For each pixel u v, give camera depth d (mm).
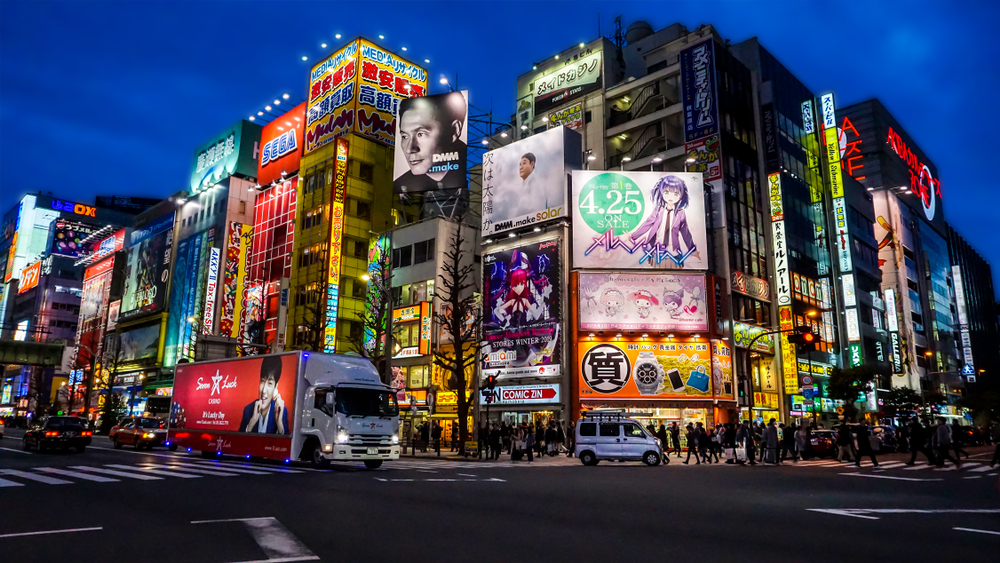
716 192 43688
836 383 45188
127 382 71625
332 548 6887
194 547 6910
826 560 6602
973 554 7035
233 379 22812
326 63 60469
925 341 75500
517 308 39344
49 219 125312
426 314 42594
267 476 15836
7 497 11164
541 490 13148
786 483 15453
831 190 57812
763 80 52219
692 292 38062
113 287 80938
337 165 53312
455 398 40062
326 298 49125
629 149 51969
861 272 60812
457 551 6793
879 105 83312
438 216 46469
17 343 48062
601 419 25016
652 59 56062
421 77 61406
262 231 62469
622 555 6680
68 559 6344
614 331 37094
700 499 11758
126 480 14328
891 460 26547
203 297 62656
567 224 39375
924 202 89938
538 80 58562
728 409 37625
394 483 14336
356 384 19469
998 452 21781
